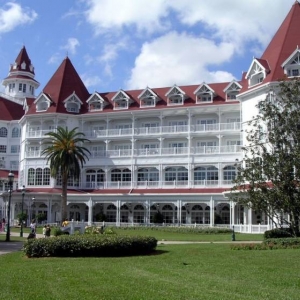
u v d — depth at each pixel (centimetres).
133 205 7631
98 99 8212
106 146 7981
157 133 7706
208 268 2058
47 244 2603
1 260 2541
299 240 2964
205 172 7325
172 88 7781
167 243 3756
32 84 11100
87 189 7769
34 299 1388
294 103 3394
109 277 1797
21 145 8650
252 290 1529
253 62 6650
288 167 3147
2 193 8069
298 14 6925
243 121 6825
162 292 1477
